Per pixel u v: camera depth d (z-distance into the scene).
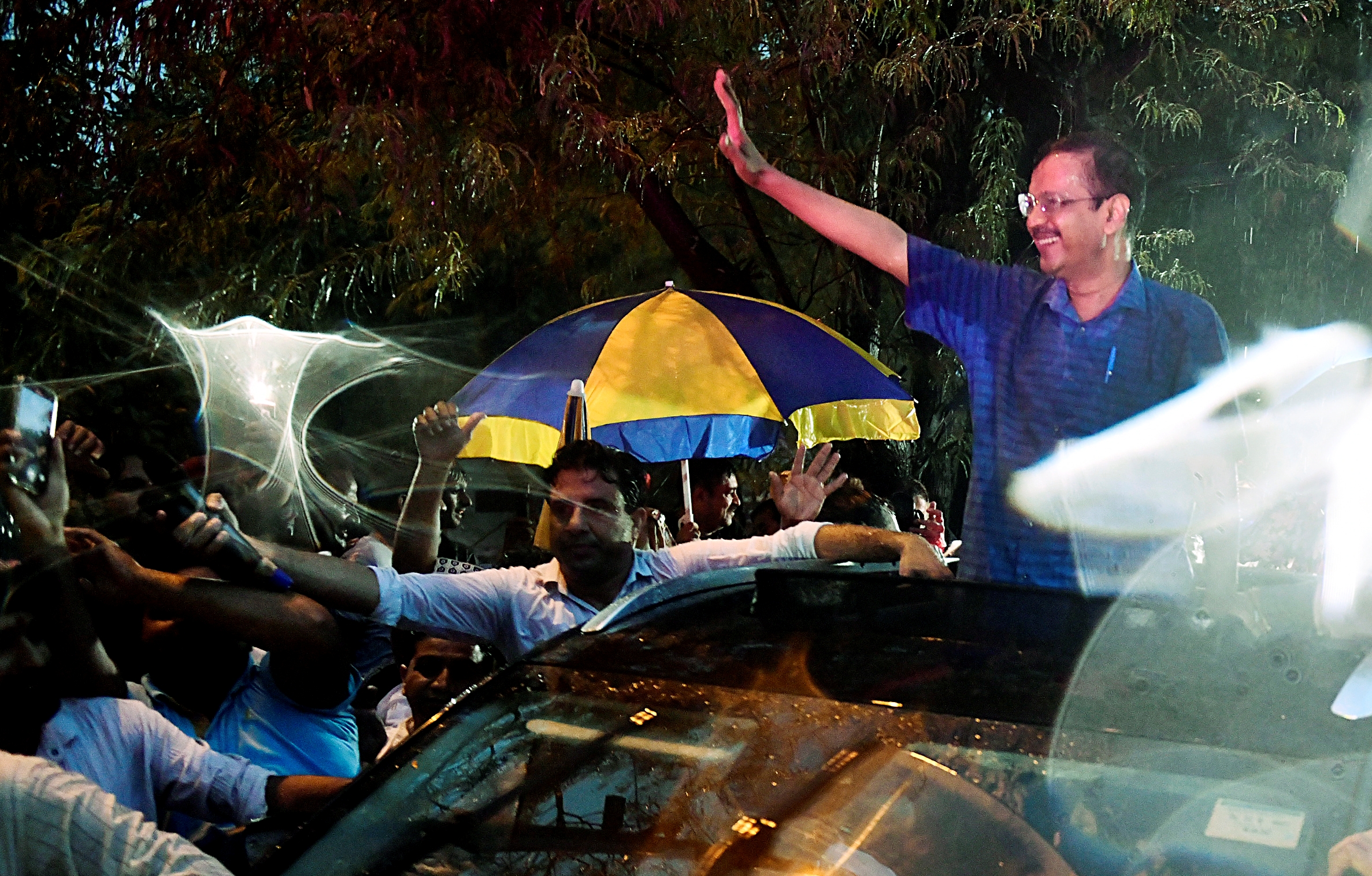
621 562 3.87
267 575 3.38
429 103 7.28
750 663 2.58
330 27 6.99
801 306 8.62
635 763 2.45
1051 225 3.35
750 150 3.86
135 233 8.68
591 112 7.04
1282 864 2.11
